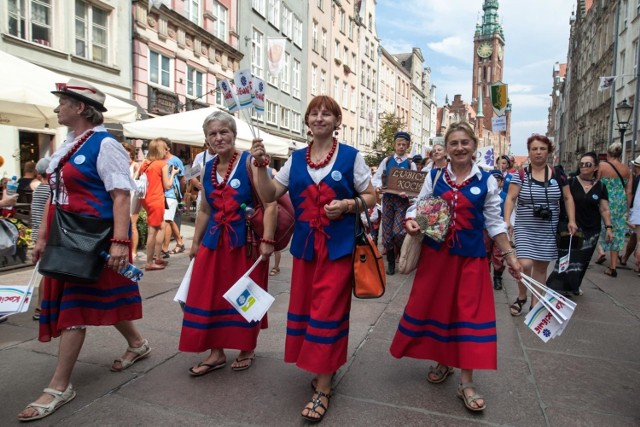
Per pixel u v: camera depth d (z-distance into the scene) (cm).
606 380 324
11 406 270
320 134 276
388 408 278
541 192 455
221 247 310
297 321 283
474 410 273
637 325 453
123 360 323
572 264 552
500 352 374
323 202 274
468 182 291
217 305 311
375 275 271
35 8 1154
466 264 287
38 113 656
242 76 343
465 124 290
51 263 254
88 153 271
